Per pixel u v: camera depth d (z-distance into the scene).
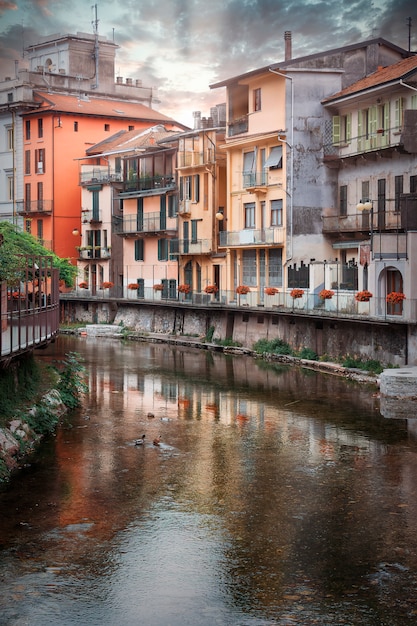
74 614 14.16
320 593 14.92
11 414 25.81
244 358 48.16
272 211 52.38
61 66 90.62
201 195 60.47
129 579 15.48
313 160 50.81
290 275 50.28
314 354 44.88
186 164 61.12
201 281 61.66
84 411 30.67
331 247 51.31
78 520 18.42
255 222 54.09
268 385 37.09
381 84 44.19
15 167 86.19
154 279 68.25
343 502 19.80
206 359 47.56
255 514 18.94
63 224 82.75
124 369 42.81
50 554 16.55
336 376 39.62
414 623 13.84
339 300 42.91
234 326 54.34
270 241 51.50
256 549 16.88
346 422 28.67
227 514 18.92
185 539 17.38
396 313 38.38
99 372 41.59
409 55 53.53
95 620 13.96
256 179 53.09
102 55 91.19
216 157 59.12
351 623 13.84
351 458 23.83
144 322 65.88
